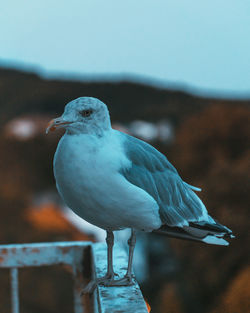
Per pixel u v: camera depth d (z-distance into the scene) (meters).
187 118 19.30
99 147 2.46
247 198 12.05
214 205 12.43
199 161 17.34
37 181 30.14
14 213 14.41
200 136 17.58
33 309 9.94
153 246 16.44
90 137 2.47
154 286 13.62
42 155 31.05
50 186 30.06
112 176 2.44
